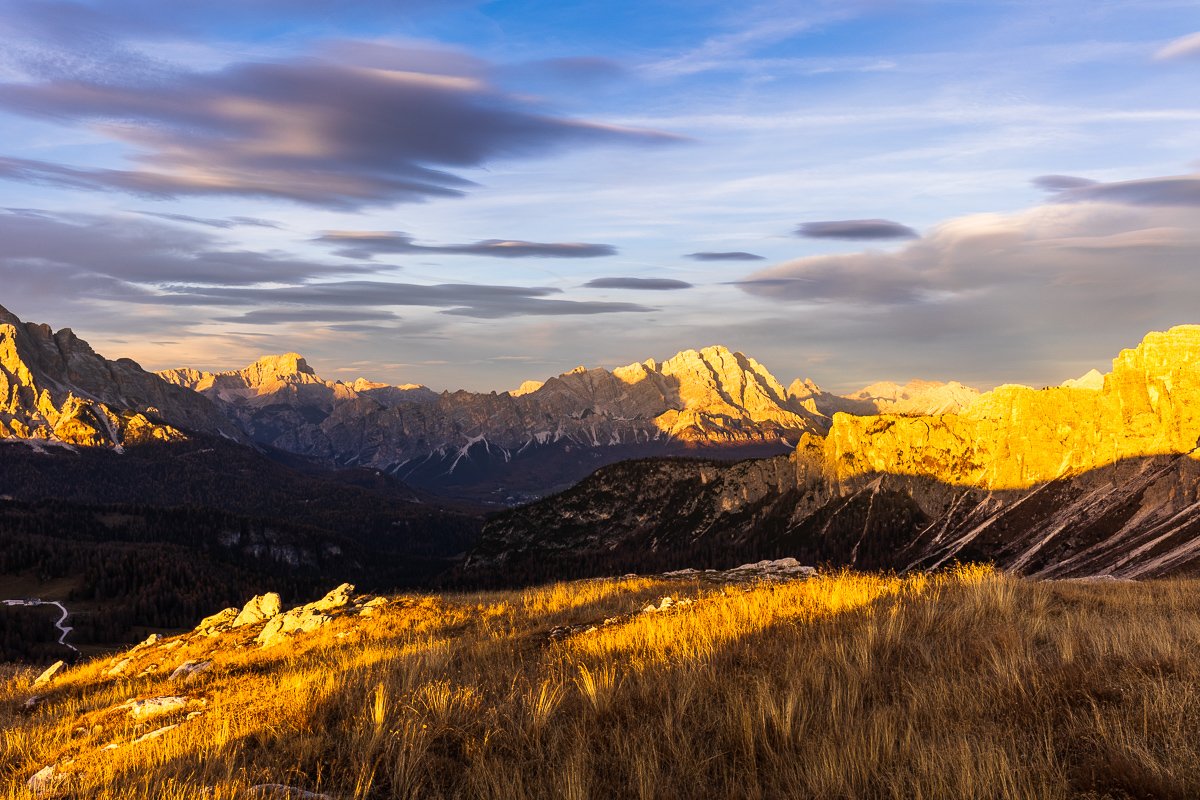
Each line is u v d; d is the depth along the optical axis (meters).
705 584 29.83
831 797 7.93
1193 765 7.41
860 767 8.27
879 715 9.37
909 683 10.79
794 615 16.05
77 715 19.75
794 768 8.69
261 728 12.38
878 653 12.69
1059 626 13.52
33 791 11.44
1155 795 7.23
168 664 27.41
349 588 33.78
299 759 10.55
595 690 11.69
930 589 18.19
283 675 18.28
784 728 9.43
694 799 8.38
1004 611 15.00
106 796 10.11
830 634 13.93
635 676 12.71
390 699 12.60
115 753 12.62
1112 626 13.01
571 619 22.41
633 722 10.68
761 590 20.77
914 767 8.16
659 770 8.98
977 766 7.84
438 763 10.13
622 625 18.17
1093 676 10.20
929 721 9.46
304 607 32.06
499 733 10.65
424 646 19.20
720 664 12.84
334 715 12.74
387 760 10.13
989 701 9.86
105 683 26.17
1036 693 9.84
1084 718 8.92
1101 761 7.78
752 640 14.31
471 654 17.50
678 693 11.23
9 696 27.28
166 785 10.09
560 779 8.90
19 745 15.89
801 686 10.70
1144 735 8.07
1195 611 15.27
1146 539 171.62
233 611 36.34
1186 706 8.63
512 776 9.27
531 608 26.66
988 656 11.79
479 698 12.23
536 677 13.71
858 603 16.91
